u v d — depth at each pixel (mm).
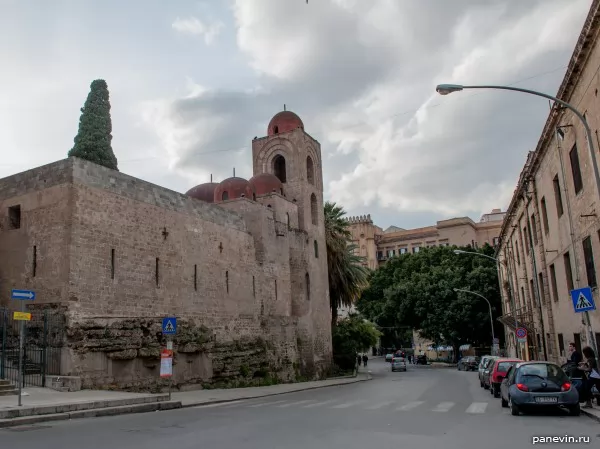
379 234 124500
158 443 10797
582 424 13516
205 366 30031
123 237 25594
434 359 96562
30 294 15977
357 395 25328
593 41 19297
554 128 26156
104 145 42250
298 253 44281
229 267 33875
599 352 22016
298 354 41562
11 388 19688
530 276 39188
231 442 10844
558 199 27609
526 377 15891
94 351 22906
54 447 10406
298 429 12766
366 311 84500
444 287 70625
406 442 10695
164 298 27719
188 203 30844
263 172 48656
